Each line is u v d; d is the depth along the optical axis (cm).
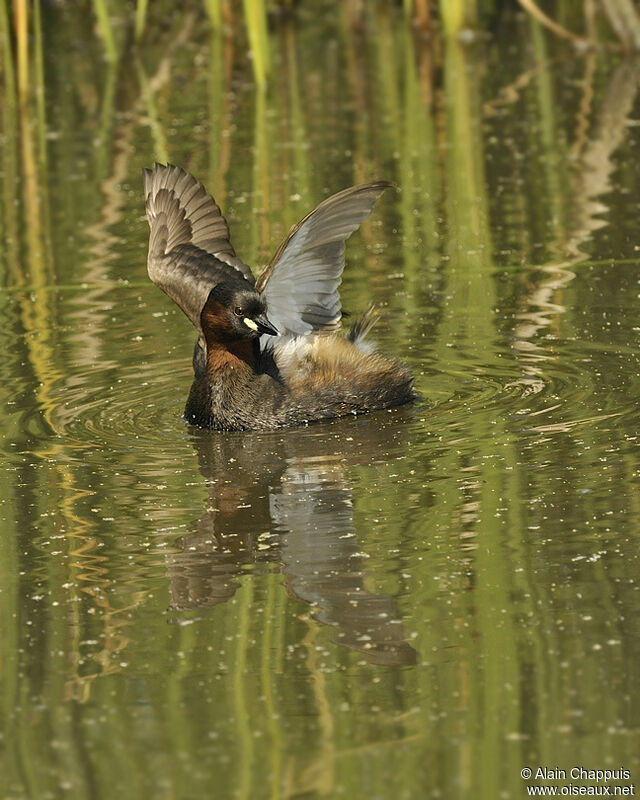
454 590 870
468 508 988
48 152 2286
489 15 2969
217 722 749
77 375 1339
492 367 1302
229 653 814
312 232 1198
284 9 3061
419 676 780
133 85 2650
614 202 1864
